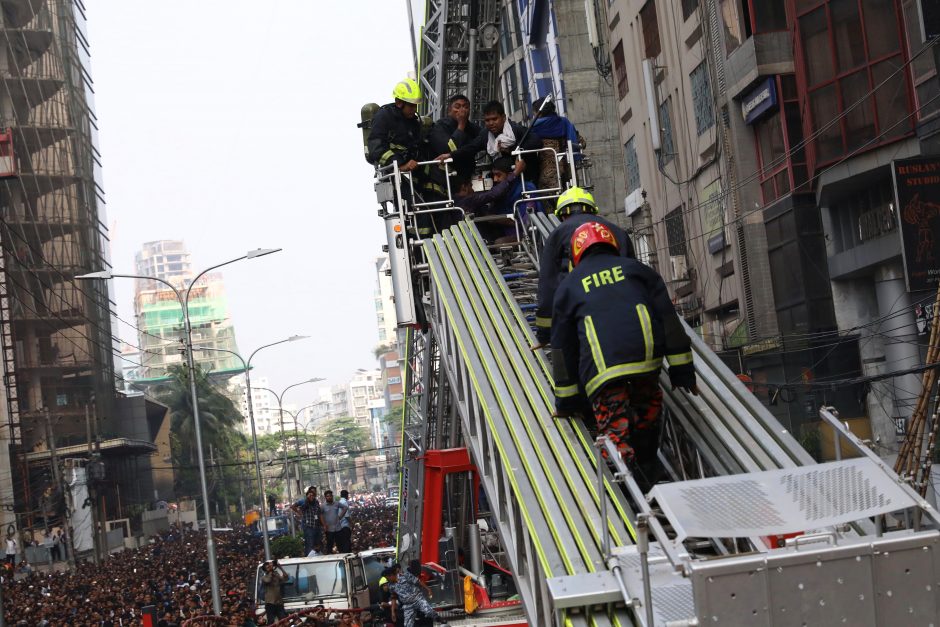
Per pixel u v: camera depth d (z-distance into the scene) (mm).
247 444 123375
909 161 20062
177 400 103688
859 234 24141
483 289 8219
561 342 5922
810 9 23609
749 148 28109
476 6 32094
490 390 6914
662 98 34062
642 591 4555
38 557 55906
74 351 87500
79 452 71000
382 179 10609
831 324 25391
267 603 19625
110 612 28484
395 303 10023
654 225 34938
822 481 4605
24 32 89250
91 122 98875
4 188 86500
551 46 40906
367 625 19422
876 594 4035
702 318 32062
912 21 21266
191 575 37062
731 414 6191
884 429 23938
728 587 3938
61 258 89688
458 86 32688
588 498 5504
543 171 10656
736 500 4410
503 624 12477
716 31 28453
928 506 4414
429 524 12578
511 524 6414
